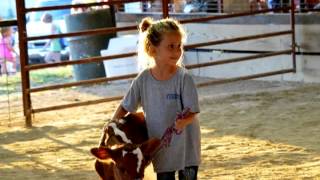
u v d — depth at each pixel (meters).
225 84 15.98
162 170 5.43
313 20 15.39
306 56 15.58
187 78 5.39
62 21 22.08
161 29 5.29
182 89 5.38
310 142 9.65
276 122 11.19
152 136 5.46
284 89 14.56
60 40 21.47
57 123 12.14
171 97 5.39
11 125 12.20
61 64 12.20
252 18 16.38
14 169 8.87
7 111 13.72
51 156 9.58
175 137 5.36
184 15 17.41
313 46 15.44
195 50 17.36
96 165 5.54
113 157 5.11
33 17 22.58
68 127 11.67
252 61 16.44
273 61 16.08
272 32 15.70
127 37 16.67
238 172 8.17
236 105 12.93
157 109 5.41
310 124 10.90
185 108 5.34
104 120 12.20
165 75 5.41
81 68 17.44
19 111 13.69
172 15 17.58
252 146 9.56
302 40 15.58
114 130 5.45
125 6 20.38
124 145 5.20
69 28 17.80
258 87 15.23
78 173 8.51
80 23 17.61
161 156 5.41
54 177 8.36
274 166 8.41
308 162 8.53
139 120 5.60
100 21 17.73
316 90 14.25
